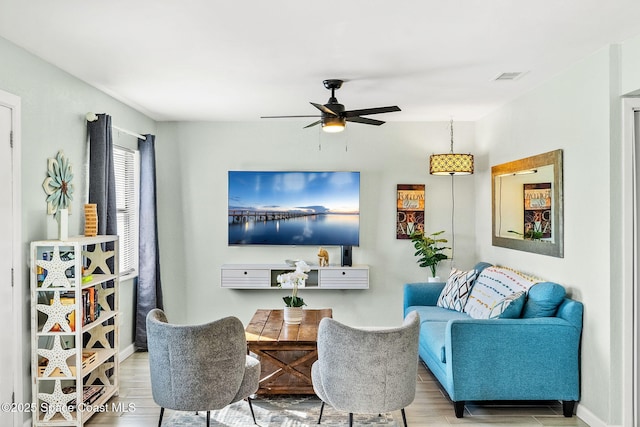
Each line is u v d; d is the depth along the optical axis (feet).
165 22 9.86
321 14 9.48
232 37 10.72
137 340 18.61
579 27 10.18
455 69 13.19
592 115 12.01
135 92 15.74
